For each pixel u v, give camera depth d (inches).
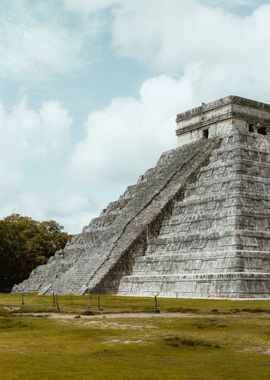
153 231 2206.0
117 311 1293.1
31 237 3725.4
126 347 734.5
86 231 2874.0
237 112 2485.2
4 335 873.5
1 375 557.6
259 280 1670.8
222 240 1862.7
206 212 2073.1
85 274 2183.8
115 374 564.7
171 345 743.7
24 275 3526.1
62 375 558.9
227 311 1235.9
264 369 591.5
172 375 561.0
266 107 2586.1
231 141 2395.4
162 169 2635.3
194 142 2637.8
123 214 2477.9
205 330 906.7
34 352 700.7
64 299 1852.9
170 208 2262.6
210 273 1787.6
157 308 1348.4
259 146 2375.7
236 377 551.8
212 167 2299.5
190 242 1996.8
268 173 2190.0
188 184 2325.3
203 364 619.5
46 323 1040.8
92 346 746.2
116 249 2187.5
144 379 542.6
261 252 1775.3
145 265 2078.0
